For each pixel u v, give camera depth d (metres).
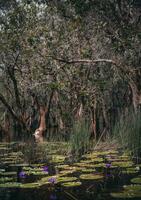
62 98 23.80
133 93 17.73
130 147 11.20
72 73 20.20
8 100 25.95
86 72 20.58
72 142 12.08
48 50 19.14
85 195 6.35
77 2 17.03
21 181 7.61
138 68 17.25
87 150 12.28
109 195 6.27
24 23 19.11
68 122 21.47
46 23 19.56
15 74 24.55
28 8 18.94
